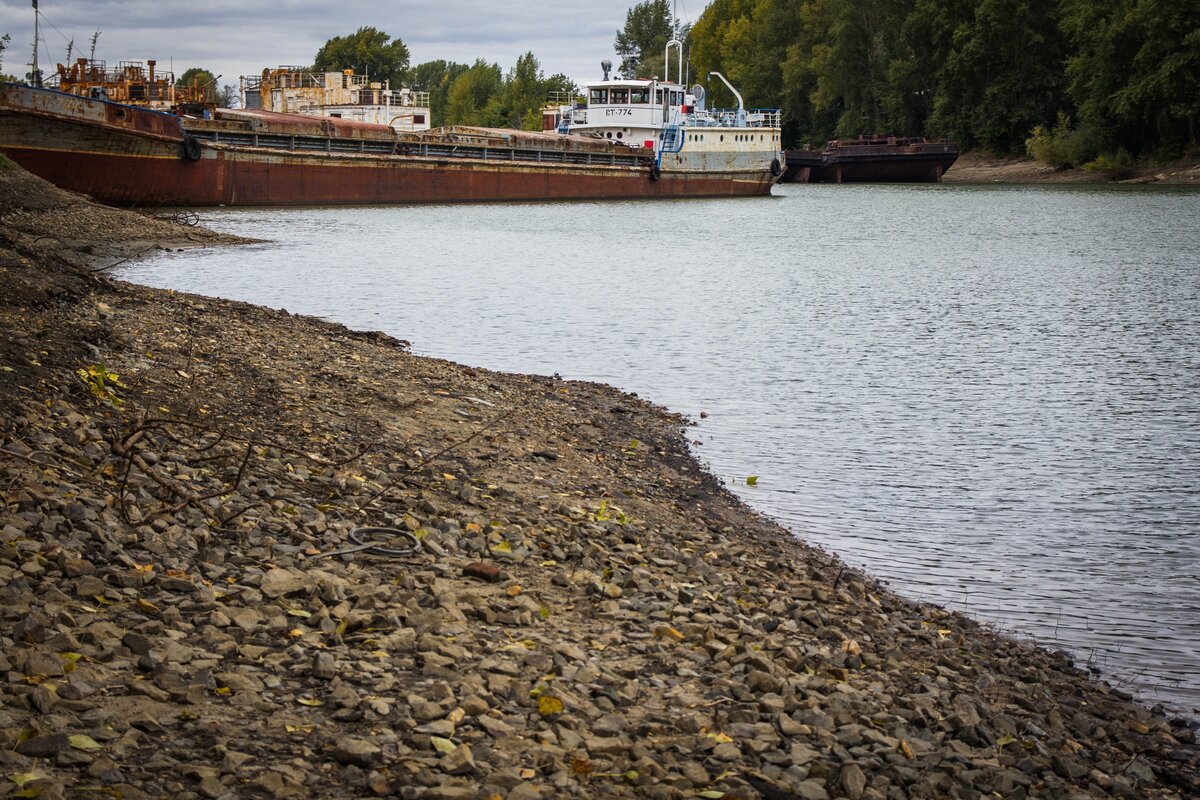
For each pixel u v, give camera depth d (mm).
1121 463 18328
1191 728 9133
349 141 76812
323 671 7297
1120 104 116188
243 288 36531
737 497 15922
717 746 6992
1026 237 63531
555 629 8844
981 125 139375
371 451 14023
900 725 7855
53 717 6254
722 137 99188
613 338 30156
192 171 66938
